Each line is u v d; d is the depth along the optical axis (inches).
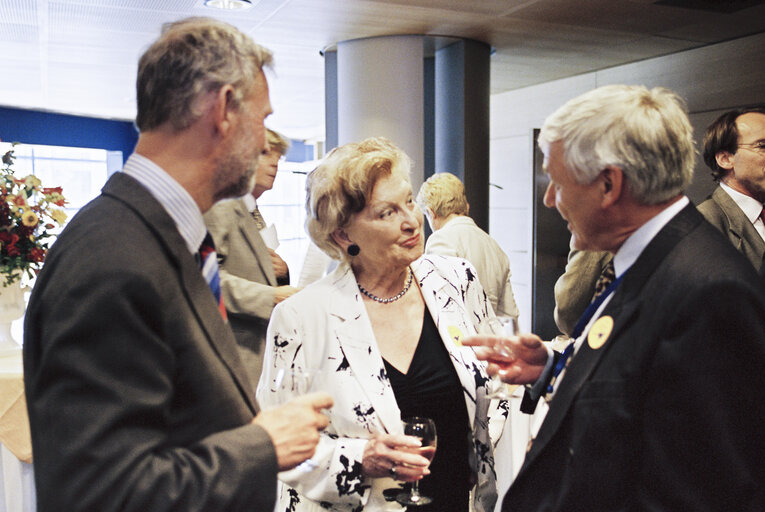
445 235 129.3
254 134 39.8
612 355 37.6
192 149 38.4
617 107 38.2
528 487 40.7
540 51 236.7
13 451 90.7
